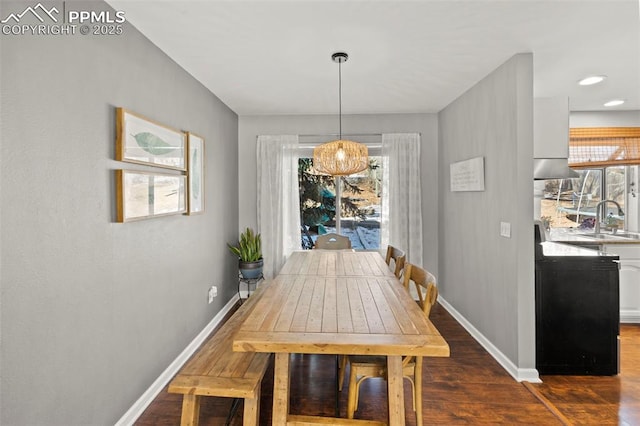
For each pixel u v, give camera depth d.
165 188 2.21
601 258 2.40
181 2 1.69
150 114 2.09
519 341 2.32
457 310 3.45
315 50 2.28
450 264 3.63
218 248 3.36
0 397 1.16
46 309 1.33
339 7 1.76
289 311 1.59
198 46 2.18
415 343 1.26
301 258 2.92
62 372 1.41
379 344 1.25
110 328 1.70
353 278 2.21
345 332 1.35
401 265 2.42
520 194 2.31
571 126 3.87
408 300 1.75
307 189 4.30
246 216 4.14
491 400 2.08
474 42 2.17
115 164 1.73
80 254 1.50
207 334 3.01
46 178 1.32
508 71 2.43
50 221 1.34
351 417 1.71
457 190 3.34
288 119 4.10
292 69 2.61
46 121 1.32
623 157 3.82
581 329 2.40
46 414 1.33
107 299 1.68
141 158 1.92
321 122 4.07
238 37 2.07
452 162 3.56
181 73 2.53
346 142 2.64
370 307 1.65
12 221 1.19
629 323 3.30
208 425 1.84
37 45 1.28
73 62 1.45
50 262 1.34
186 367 1.60
